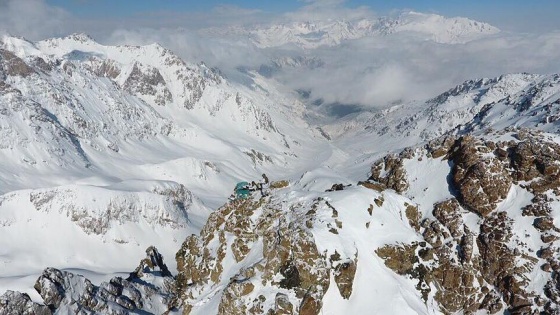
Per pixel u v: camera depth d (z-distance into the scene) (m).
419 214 70.81
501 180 67.56
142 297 79.62
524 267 59.72
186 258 74.88
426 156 81.38
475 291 61.16
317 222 58.69
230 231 69.12
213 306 60.81
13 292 68.94
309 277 54.34
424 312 55.53
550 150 67.19
